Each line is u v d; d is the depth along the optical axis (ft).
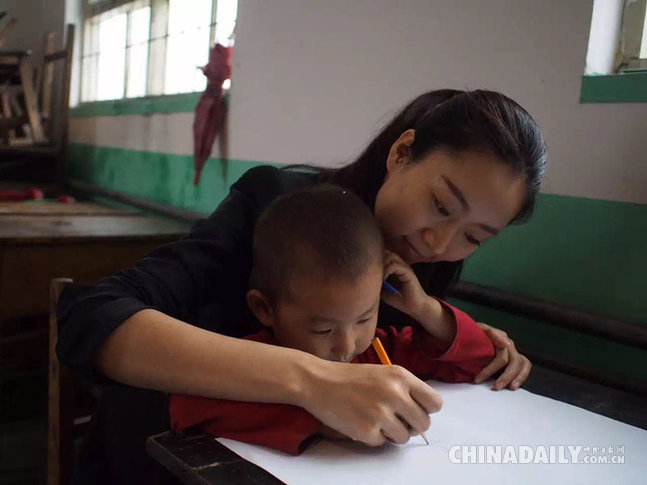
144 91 9.82
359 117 5.32
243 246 2.76
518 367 2.79
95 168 10.89
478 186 2.19
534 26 3.86
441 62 4.52
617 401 2.79
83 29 11.80
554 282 3.72
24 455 5.91
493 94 2.39
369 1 5.17
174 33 9.04
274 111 6.43
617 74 3.43
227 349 1.96
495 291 3.88
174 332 2.01
